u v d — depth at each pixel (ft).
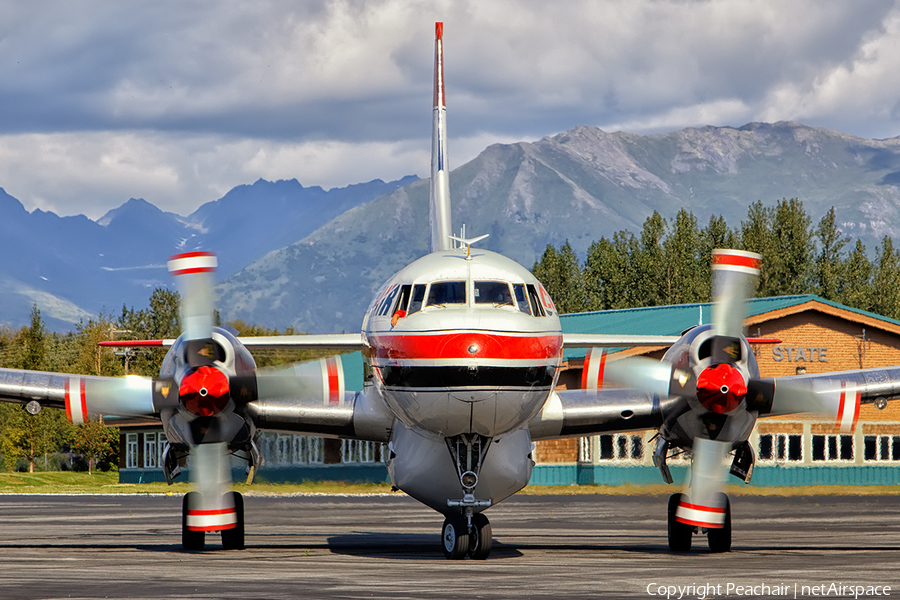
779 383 173.47
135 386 177.88
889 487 438.81
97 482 594.24
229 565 152.87
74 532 234.99
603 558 164.04
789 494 408.67
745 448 182.29
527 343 158.10
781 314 449.48
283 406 186.29
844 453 444.55
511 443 176.86
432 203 247.09
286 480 445.78
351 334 197.57
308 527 250.98
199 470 179.11
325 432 193.36
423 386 157.99
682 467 429.79
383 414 185.98
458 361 154.71
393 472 183.73
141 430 552.82
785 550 178.40
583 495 400.26
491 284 164.76
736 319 172.65
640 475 433.48
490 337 155.84
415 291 165.89
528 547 188.44
